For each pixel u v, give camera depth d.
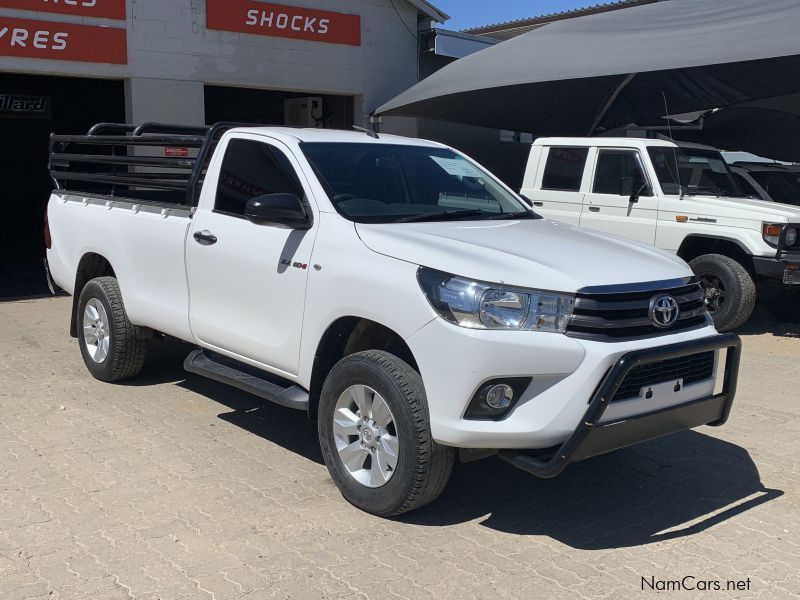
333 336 4.55
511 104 13.60
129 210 6.23
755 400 6.63
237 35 13.20
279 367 4.84
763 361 8.02
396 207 4.96
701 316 4.37
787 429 5.90
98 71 11.90
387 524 4.22
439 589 3.59
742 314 9.02
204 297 5.38
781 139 15.02
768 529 4.26
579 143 10.51
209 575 3.67
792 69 11.67
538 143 10.97
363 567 3.77
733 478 4.96
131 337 6.36
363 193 4.91
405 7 15.15
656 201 9.65
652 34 11.22
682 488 4.80
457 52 15.63
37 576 3.64
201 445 5.30
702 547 4.05
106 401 6.19
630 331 3.93
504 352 3.73
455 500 4.55
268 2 13.41
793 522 4.35
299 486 4.68
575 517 4.38
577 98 13.48
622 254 4.39
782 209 9.23
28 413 5.88
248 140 5.34
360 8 14.58
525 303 3.80
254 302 4.95
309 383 4.62
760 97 12.79
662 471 5.07
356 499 4.33
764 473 5.05
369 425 4.26
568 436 3.79
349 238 4.43
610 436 3.83
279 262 4.75
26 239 18.47
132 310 6.15
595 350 3.76
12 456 5.04
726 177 10.42
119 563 3.77
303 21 13.87
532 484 4.81
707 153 10.48
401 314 4.00
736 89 12.72
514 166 17.55
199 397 6.34
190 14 12.65
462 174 5.65
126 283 6.19
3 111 17.14
